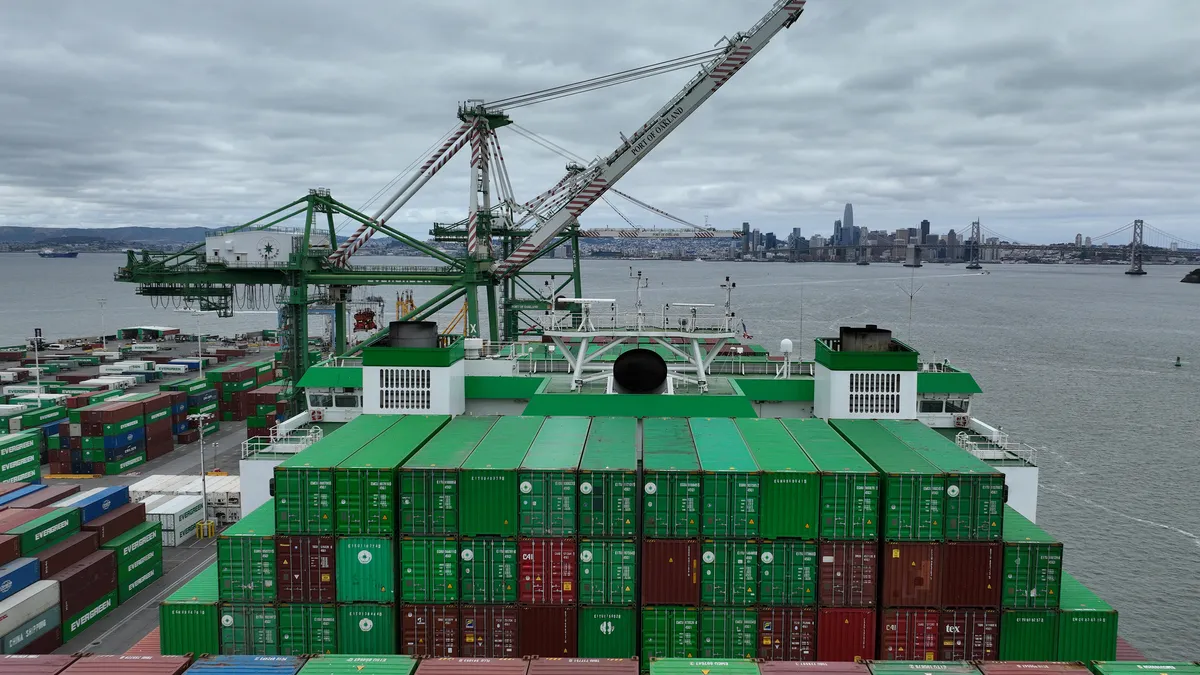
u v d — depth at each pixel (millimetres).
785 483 32625
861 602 32812
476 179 85188
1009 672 25562
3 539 45469
